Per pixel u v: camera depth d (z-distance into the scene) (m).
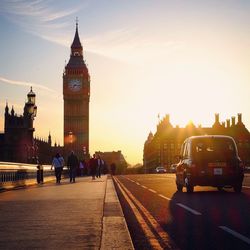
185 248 7.33
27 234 7.66
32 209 11.88
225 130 146.75
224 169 18.95
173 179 39.31
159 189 23.16
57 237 7.32
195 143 19.48
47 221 9.32
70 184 28.62
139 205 14.38
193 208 13.12
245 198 16.36
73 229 8.18
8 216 10.27
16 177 25.55
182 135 164.62
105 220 9.37
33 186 26.17
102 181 34.22
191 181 19.03
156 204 14.62
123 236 7.35
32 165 30.25
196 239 8.13
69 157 34.25
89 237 7.30
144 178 43.50
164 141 164.88
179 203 14.80
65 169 50.53
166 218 11.05
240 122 143.38
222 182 18.95
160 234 8.73
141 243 7.82
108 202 13.85
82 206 12.56
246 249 7.17
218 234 8.61
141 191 21.67
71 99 192.88
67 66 195.25
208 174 18.88
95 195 17.20
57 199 15.25
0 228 8.38
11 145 122.75
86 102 193.00
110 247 6.42
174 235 8.60
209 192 19.91
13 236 7.46
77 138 190.62
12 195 17.67
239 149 141.00
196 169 18.97
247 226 9.55
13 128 122.94
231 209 12.73
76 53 199.88
